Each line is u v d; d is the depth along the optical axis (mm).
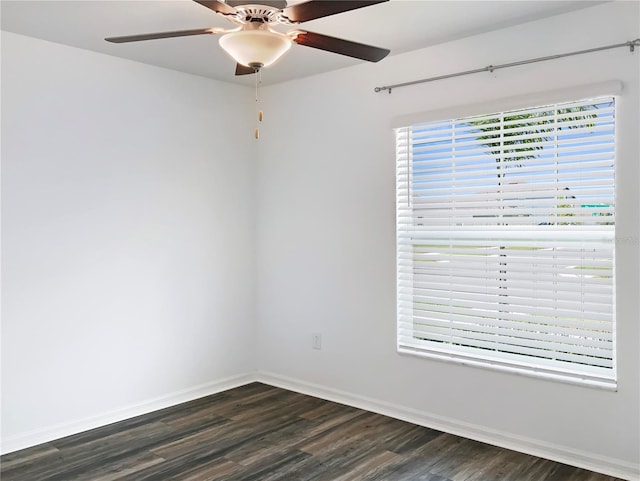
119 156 3674
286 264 4367
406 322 3688
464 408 3406
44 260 3332
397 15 2930
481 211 3332
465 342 3418
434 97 3482
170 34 2262
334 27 3104
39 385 3320
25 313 3262
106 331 3631
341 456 3100
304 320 4266
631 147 2777
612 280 2883
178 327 4035
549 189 3074
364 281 3887
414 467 2957
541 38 3039
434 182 3529
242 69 2758
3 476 2865
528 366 3145
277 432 3457
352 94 3906
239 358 4477
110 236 3639
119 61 3662
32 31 3145
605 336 2906
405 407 3688
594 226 2951
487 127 3254
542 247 3109
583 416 2951
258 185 4547
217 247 4281
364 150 3854
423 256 3586
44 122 3318
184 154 4051
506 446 3211
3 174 3160
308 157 4191
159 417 3730
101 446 3244
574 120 2998
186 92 4055
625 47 2779
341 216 4004
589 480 2793
